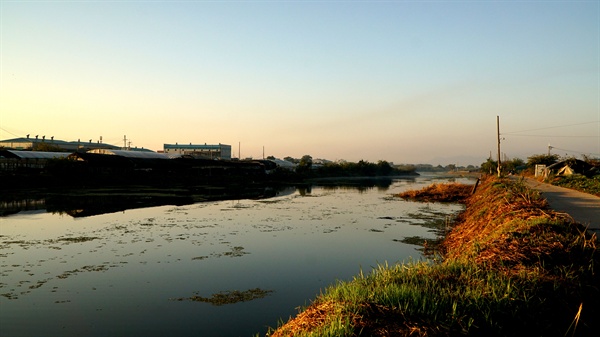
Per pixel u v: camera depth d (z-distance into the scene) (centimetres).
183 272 1280
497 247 848
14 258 1434
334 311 546
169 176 5919
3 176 4106
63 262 1388
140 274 1255
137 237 1844
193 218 2486
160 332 834
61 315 923
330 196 4481
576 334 529
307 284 1162
